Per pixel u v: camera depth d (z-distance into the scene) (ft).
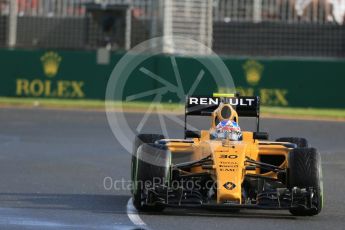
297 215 116.06
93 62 340.18
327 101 330.95
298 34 366.43
